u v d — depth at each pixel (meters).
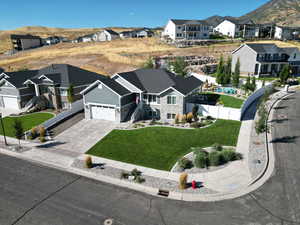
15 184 18.23
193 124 29.64
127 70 64.75
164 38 101.19
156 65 62.62
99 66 70.31
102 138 27.06
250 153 22.06
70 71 42.44
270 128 27.94
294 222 13.72
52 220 14.33
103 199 16.25
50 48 109.12
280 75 50.19
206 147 23.83
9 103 41.84
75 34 197.75
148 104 33.47
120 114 31.47
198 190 16.95
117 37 127.31
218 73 48.66
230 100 39.97
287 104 37.53
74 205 15.66
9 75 41.41
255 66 57.78
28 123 33.34
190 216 14.43
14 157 23.05
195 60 68.19
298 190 16.56
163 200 16.05
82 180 18.72
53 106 40.44
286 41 92.88
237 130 27.81
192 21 98.38
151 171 19.75
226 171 19.23
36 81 39.53
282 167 19.53
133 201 15.99
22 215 14.80
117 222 14.05
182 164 19.97
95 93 32.22
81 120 33.38
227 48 82.00
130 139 26.52
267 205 15.18
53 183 18.34
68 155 23.14
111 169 20.23
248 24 101.38
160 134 27.56
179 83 34.72
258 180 17.88
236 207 15.11
